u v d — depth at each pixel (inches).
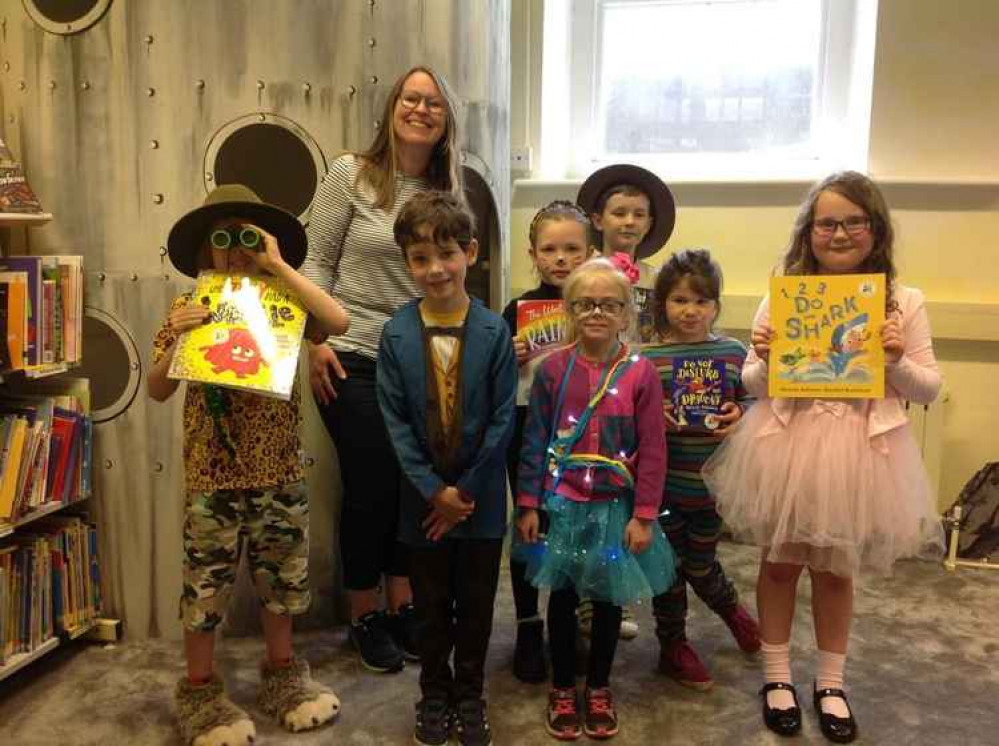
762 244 105.6
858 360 58.8
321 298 61.0
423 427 60.0
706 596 73.2
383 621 74.5
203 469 60.9
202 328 58.2
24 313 66.8
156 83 74.8
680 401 69.5
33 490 69.1
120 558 78.7
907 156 100.9
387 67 75.5
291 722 62.7
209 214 60.4
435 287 59.6
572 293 62.5
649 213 78.1
